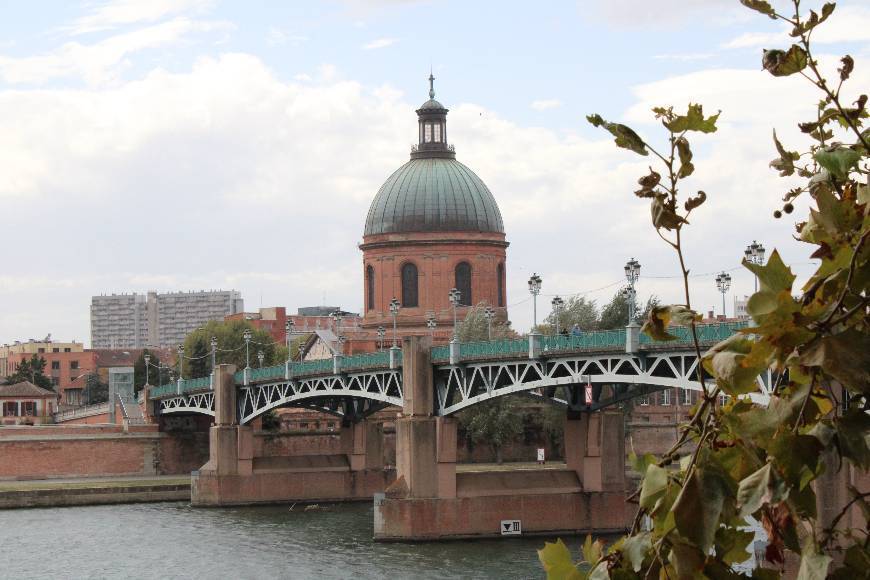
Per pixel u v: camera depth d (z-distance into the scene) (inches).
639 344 3277.6
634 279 3344.0
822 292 257.9
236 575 3437.5
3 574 3572.8
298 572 3442.4
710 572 248.7
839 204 274.8
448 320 7140.8
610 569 258.1
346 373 4722.0
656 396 6811.0
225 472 5378.9
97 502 5536.4
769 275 256.1
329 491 5442.9
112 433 6466.5
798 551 246.7
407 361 4138.8
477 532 4033.0
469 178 7391.7
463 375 4015.8
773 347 252.7
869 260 254.8
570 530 4082.2
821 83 287.1
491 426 5954.7
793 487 244.8
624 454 4165.8
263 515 4970.5
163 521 4783.5
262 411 5324.8
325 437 6535.4
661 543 253.3
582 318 5693.9
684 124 274.2
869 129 301.0
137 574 3511.3
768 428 251.0
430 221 7224.4
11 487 5629.9
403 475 4074.8
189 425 6628.9
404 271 7253.9
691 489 249.6
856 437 245.1
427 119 7500.0
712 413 260.1
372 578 3297.2
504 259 7352.4
